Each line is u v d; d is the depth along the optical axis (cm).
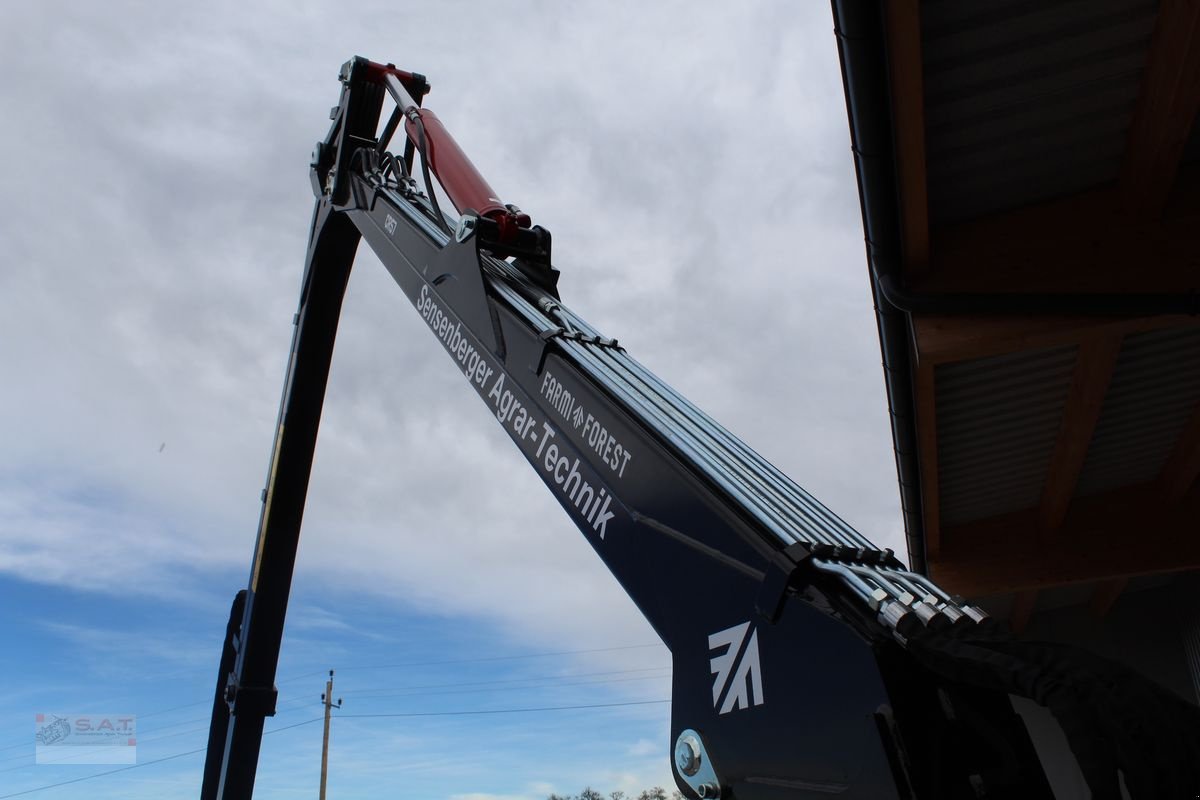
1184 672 1002
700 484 175
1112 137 398
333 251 474
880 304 460
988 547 775
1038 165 413
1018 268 430
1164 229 414
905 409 543
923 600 137
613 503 191
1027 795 126
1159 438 659
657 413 192
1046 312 423
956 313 434
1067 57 355
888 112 338
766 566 154
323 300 488
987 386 540
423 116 371
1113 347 484
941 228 450
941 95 371
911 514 702
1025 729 133
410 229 354
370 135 468
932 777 123
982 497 726
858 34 302
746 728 147
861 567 150
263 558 478
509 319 256
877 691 129
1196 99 354
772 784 140
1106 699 109
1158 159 389
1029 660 119
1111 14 335
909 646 129
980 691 134
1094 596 1012
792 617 146
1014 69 359
